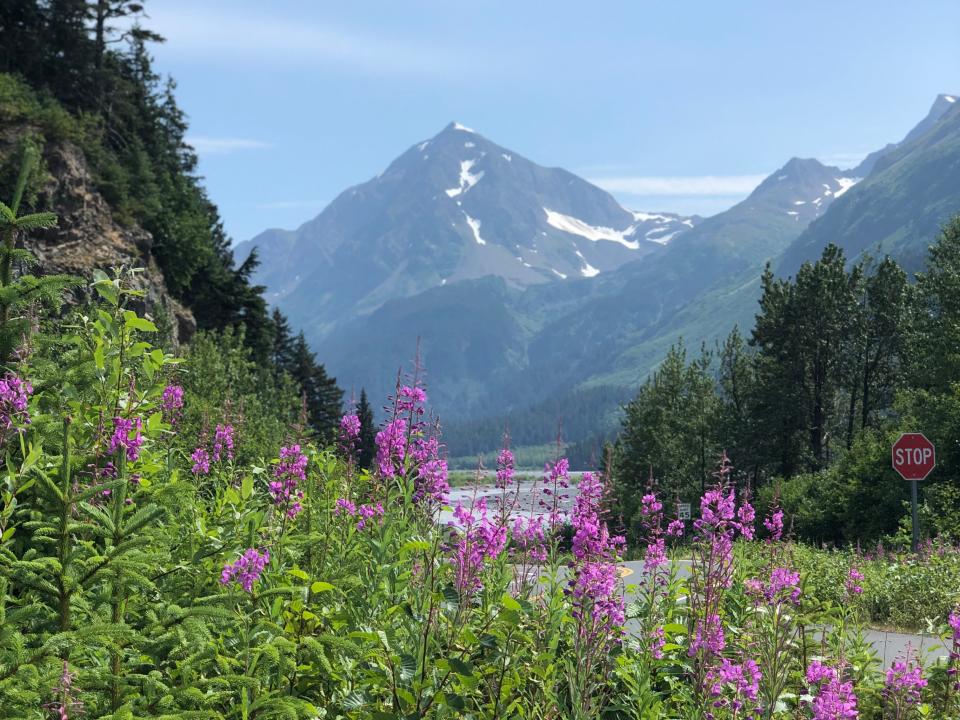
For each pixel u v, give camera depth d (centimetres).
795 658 680
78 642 393
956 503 3222
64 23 6544
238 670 472
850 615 981
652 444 7169
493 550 553
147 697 412
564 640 598
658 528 709
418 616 519
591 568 525
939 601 1469
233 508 632
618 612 537
